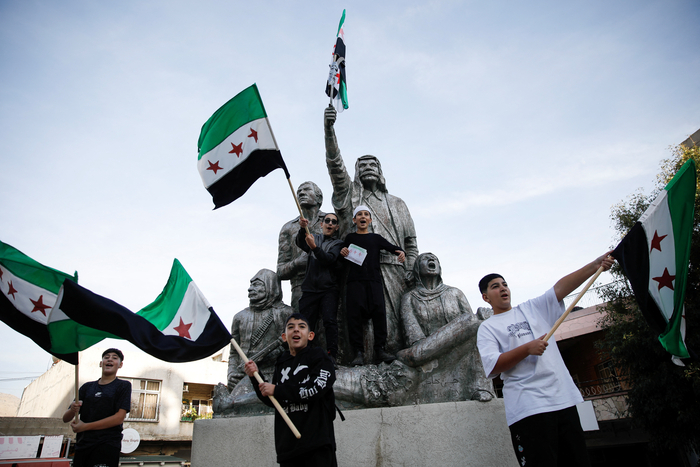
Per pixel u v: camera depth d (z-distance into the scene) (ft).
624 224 44.75
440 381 15.37
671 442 39.17
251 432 15.08
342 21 20.44
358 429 14.16
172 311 13.29
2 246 13.80
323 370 10.23
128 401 14.35
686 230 11.91
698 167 38.22
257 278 19.97
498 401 13.80
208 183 15.23
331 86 18.98
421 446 13.52
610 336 45.47
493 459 13.15
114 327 11.99
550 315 10.69
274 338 19.17
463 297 17.61
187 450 69.72
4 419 51.29
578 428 9.24
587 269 11.02
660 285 11.50
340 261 17.70
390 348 17.20
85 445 13.44
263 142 15.02
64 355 13.64
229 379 18.88
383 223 19.20
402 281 18.42
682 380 37.60
